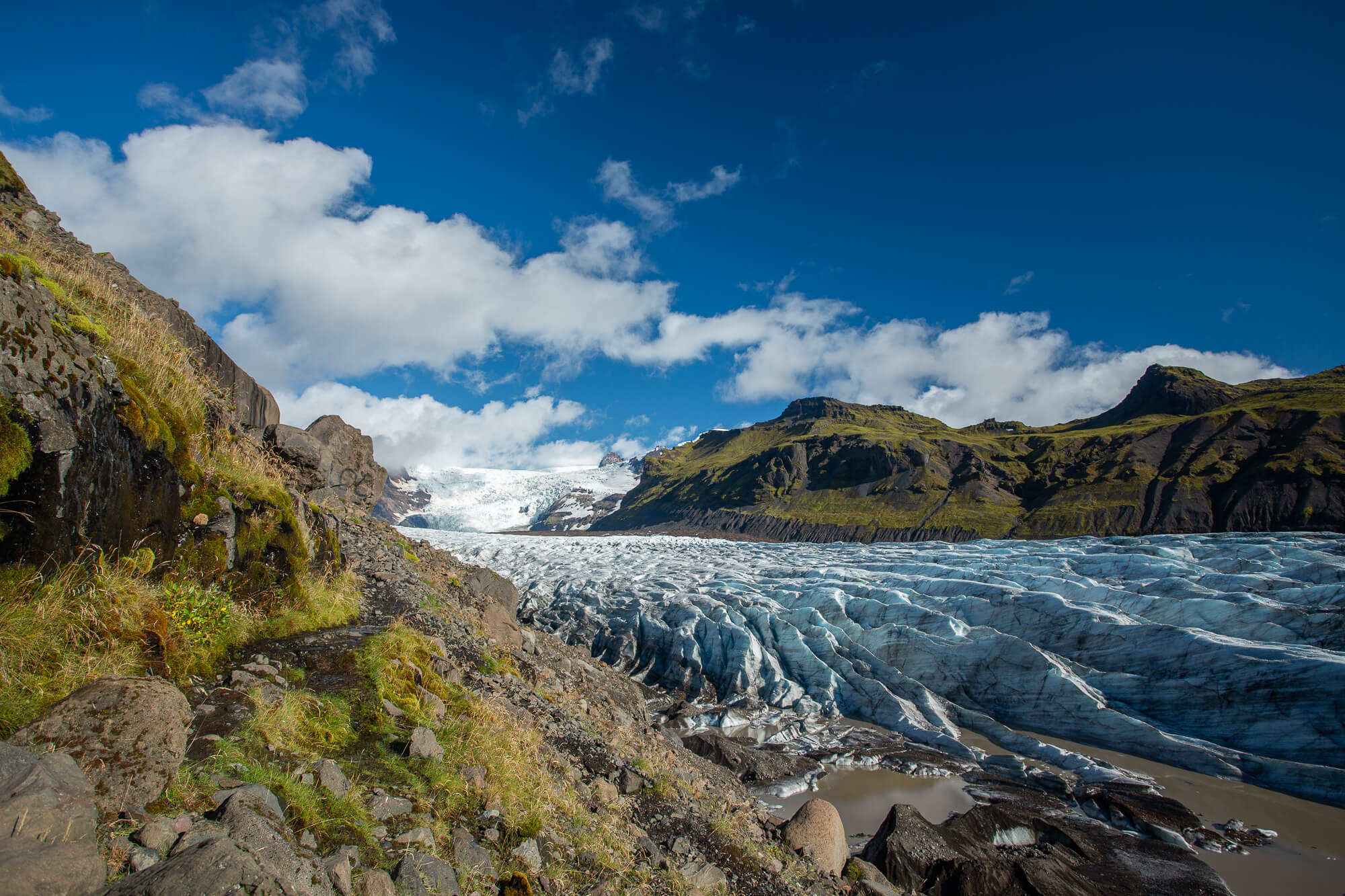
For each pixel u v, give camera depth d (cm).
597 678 1606
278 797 388
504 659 1052
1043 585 3072
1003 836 1353
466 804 497
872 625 3122
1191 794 1789
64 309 593
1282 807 1692
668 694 3008
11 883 224
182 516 641
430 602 1140
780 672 3000
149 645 488
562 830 548
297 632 736
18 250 675
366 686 610
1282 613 2295
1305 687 1948
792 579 3925
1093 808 1675
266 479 830
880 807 1694
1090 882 1229
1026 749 2181
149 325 784
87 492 505
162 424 628
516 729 690
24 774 272
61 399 488
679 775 999
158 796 331
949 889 1130
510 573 5081
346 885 341
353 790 435
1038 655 2492
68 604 455
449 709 656
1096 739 2195
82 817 272
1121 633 2481
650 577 4441
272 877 288
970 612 2973
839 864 910
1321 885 1318
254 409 1477
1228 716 2044
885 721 2553
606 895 476
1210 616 2448
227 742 426
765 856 751
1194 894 1234
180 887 258
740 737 2416
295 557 809
